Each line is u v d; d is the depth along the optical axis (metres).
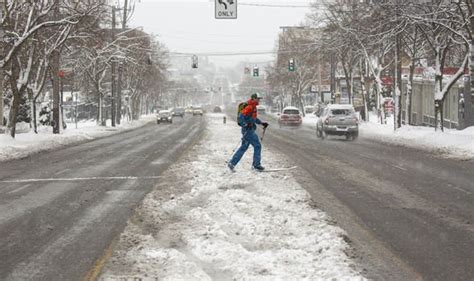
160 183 14.69
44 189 14.07
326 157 21.67
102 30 38.97
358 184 14.56
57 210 11.35
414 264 7.60
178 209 11.09
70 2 34.47
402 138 33.31
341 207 11.43
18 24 31.75
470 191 13.49
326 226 9.48
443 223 10.04
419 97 54.38
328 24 50.25
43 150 26.70
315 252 7.98
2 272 7.39
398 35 36.59
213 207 11.09
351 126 33.69
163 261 7.65
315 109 88.75
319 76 69.50
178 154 23.19
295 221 9.81
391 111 65.50
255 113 16.52
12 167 19.20
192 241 8.59
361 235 9.12
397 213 10.88
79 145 30.30
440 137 29.95
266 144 28.72
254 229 9.26
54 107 38.53
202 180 14.61
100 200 12.39
